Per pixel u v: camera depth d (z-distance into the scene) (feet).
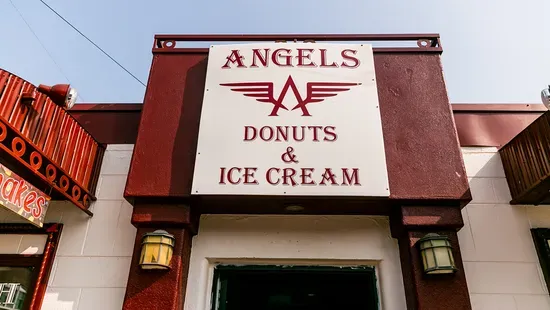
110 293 10.28
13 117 8.64
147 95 11.33
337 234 10.86
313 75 11.22
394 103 11.12
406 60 11.79
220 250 10.69
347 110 10.73
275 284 11.02
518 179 11.14
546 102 10.00
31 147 9.00
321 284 11.01
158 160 10.43
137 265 9.80
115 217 11.28
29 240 10.93
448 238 9.77
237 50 11.64
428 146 10.57
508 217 11.17
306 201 10.13
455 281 9.54
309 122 10.55
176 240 9.98
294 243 10.76
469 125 12.60
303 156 10.11
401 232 10.31
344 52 11.59
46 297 10.23
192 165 10.34
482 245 10.78
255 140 10.33
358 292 10.86
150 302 9.39
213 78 11.23
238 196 9.82
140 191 10.07
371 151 10.21
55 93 9.57
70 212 11.37
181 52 11.97
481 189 11.58
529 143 10.71
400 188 10.05
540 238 10.80
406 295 10.06
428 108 11.07
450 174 10.23
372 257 10.58
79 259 10.71
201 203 10.32
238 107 10.78
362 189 9.76
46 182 9.51
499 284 10.32
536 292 10.25
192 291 10.25
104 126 12.71
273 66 11.35
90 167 11.55
